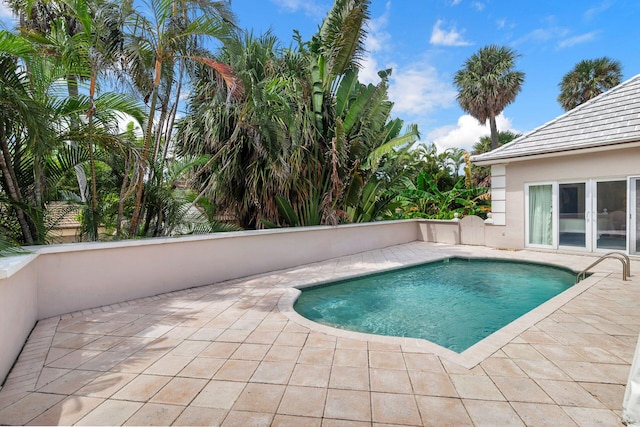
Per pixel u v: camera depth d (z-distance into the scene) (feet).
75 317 14.33
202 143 27.37
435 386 8.70
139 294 17.37
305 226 29.58
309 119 27.37
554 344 11.27
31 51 14.25
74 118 17.10
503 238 34.12
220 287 19.70
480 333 14.61
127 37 17.21
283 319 14.07
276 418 7.41
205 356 10.56
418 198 51.26
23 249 13.38
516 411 7.59
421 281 23.66
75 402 8.07
